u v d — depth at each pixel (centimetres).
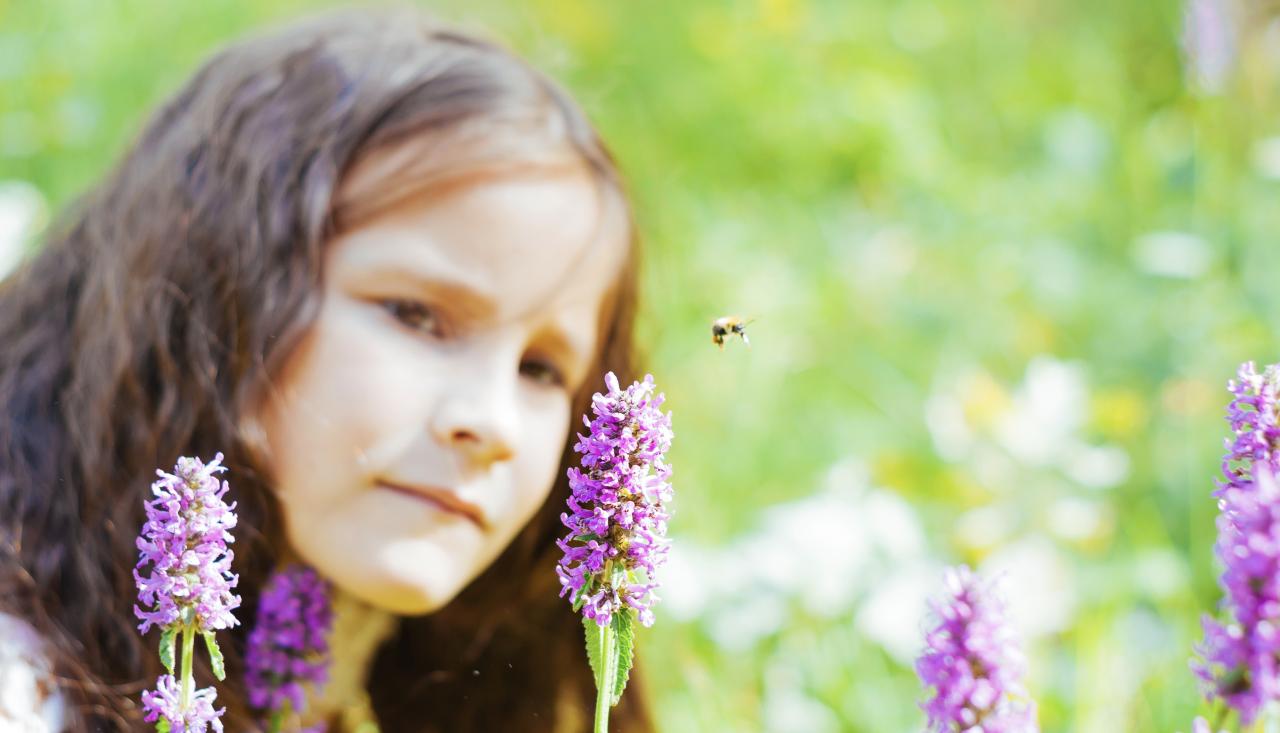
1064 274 175
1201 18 172
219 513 81
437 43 106
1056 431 138
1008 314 171
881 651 125
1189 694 114
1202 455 139
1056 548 132
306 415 96
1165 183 176
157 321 100
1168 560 129
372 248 97
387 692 108
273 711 95
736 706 121
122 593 98
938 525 136
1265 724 78
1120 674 117
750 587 125
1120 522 137
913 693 123
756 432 147
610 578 81
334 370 96
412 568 96
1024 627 124
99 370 101
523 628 108
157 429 99
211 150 102
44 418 102
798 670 123
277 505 97
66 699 95
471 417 96
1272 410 79
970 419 141
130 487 99
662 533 81
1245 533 76
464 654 108
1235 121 176
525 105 102
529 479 99
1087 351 165
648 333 125
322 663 96
